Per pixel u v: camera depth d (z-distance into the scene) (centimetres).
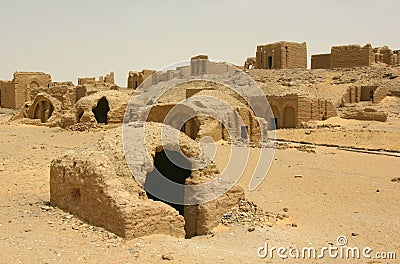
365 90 5481
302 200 1706
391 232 1318
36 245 1051
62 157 1427
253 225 1348
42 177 1950
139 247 1057
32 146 2806
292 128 4388
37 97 4697
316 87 5962
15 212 1358
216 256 1045
